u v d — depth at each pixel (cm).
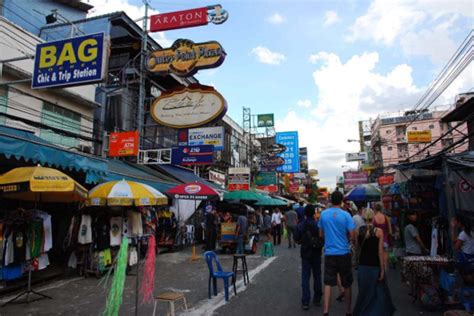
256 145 3728
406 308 608
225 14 1456
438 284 622
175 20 1527
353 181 3834
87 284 814
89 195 855
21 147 714
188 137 1541
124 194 848
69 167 838
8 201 891
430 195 1002
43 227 723
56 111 1312
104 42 901
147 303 649
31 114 1134
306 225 631
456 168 711
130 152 1319
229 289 767
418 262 636
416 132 2338
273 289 762
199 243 1872
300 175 5975
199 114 1361
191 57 1410
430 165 833
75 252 914
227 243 1439
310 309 604
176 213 1641
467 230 621
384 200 1354
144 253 1138
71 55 919
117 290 446
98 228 901
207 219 1406
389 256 1015
